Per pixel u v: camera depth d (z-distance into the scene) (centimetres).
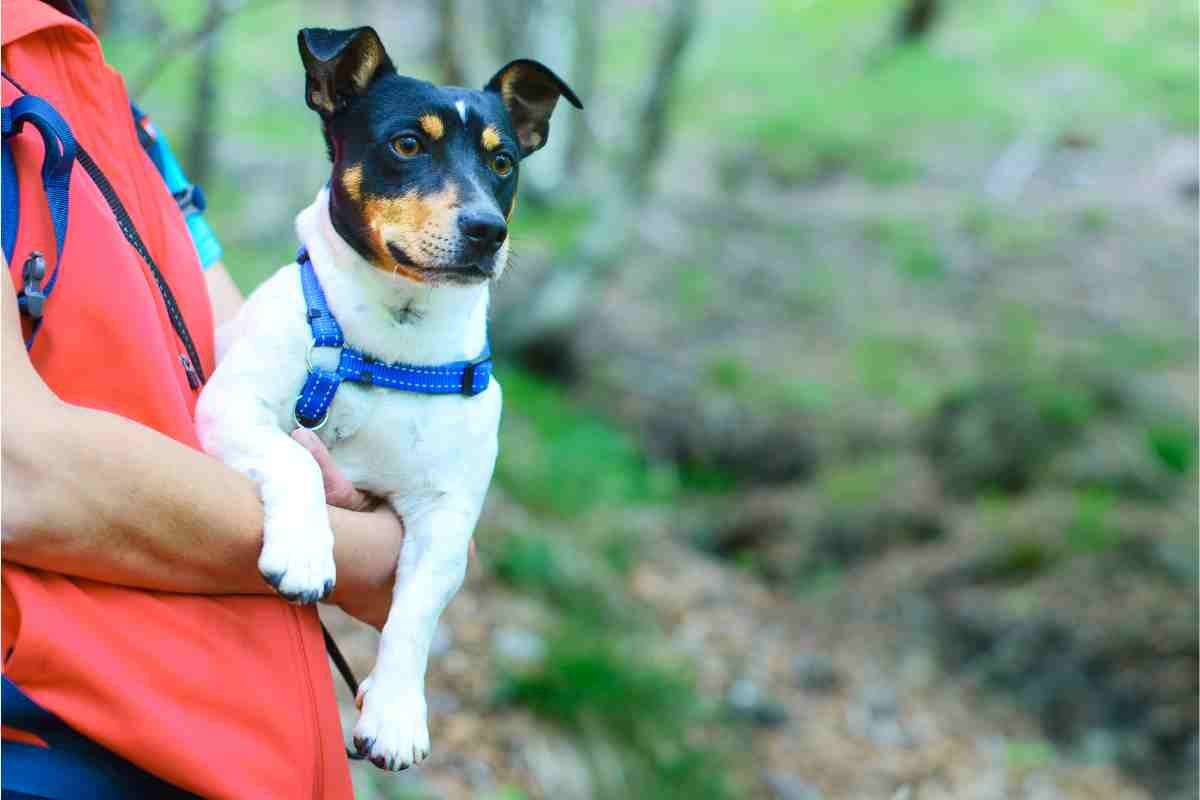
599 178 1135
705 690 498
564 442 721
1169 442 680
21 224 125
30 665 116
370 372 166
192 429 138
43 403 117
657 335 942
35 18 139
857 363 891
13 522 114
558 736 407
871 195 1287
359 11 1462
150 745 121
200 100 844
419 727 163
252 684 132
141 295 133
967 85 1506
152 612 126
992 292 1028
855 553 661
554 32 1083
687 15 838
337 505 164
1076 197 1238
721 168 1355
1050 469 670
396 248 166
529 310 854
